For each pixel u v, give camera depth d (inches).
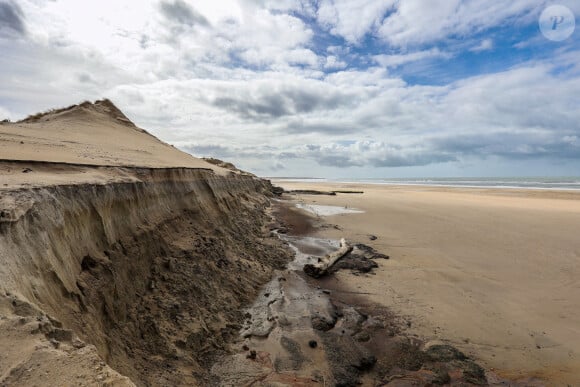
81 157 375.6
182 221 419.8
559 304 358.0
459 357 265.1
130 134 925.2
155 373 206.5
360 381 238.4
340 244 599.2
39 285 154.6
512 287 403.9
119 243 265.7
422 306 358.0
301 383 229.8
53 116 881.5
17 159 256.8
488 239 621.3
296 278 437.7
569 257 508.4
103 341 186.7
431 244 597.3
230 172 1074.1
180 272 319.3
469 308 351.9
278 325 307.4
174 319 263.7
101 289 213.0
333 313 337.4
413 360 263.3
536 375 246.7
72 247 205.3
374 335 300.4
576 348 279.9
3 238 143.9
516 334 301.9
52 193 202.8
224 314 309.1
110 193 276.7
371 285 415.8
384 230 725.9
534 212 915.4
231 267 398.3
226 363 246.8
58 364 102.7
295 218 895.1
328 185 2967.5
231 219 604.1
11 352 101.3
